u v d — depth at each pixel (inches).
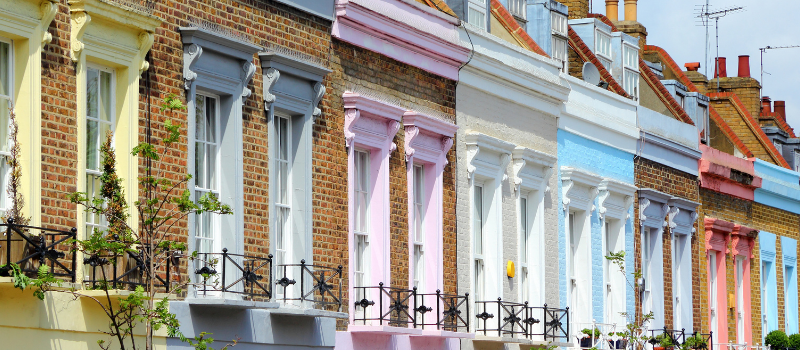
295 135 870.4
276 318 833.5
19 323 650.2
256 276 780.0
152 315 657.0
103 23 710.5
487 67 1071.6
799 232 1722.4
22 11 657.6
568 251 1194.0
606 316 1254.9
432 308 995.3
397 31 957.8
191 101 768.3
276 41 846.5
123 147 721.0
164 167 748.6
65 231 647.8
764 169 1625.2
